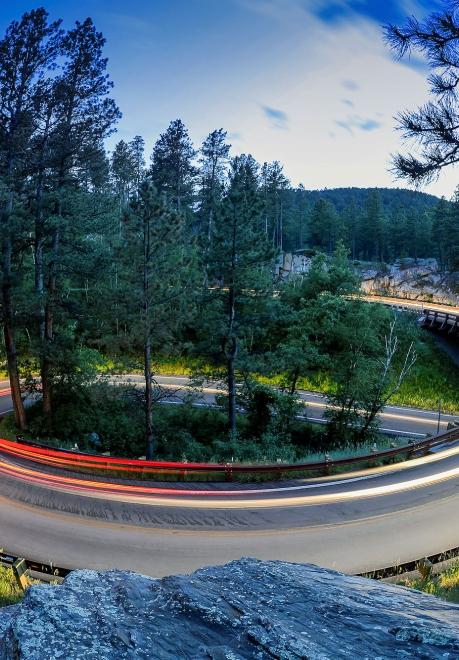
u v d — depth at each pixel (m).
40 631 3.08
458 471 22.00
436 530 16.44
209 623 3.37
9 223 25.58
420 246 97.94
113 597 3.68
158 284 25.42
